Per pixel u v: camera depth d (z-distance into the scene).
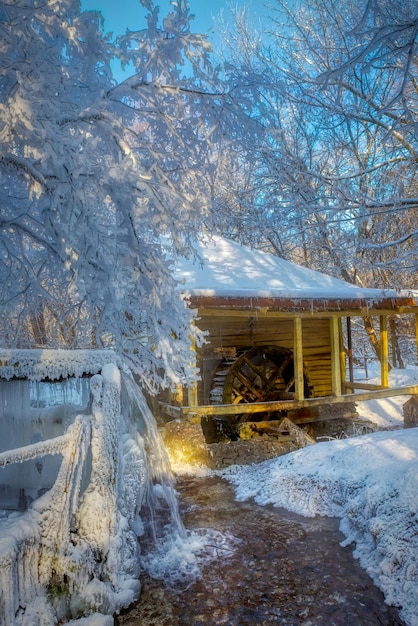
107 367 3.28
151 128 5.01
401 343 25.14
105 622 2.57
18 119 3.14
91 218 3.66
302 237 15.48
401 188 10.12
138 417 4.81
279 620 2.85
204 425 9.62
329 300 8.75
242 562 3.60
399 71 9.50
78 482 2.75
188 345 4.81
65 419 3.25
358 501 4.09
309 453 5.60
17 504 3.05
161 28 4.29
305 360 10.80
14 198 4.57
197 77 4.62
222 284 8.72
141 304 4.55
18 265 5.14
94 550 2.76
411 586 3.04
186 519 4.53
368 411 13.27
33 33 3.50
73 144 3.47
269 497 4.98
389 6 6.12
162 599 3.10
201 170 5.04
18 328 5.37
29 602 2.32
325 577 3.34
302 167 11.78
